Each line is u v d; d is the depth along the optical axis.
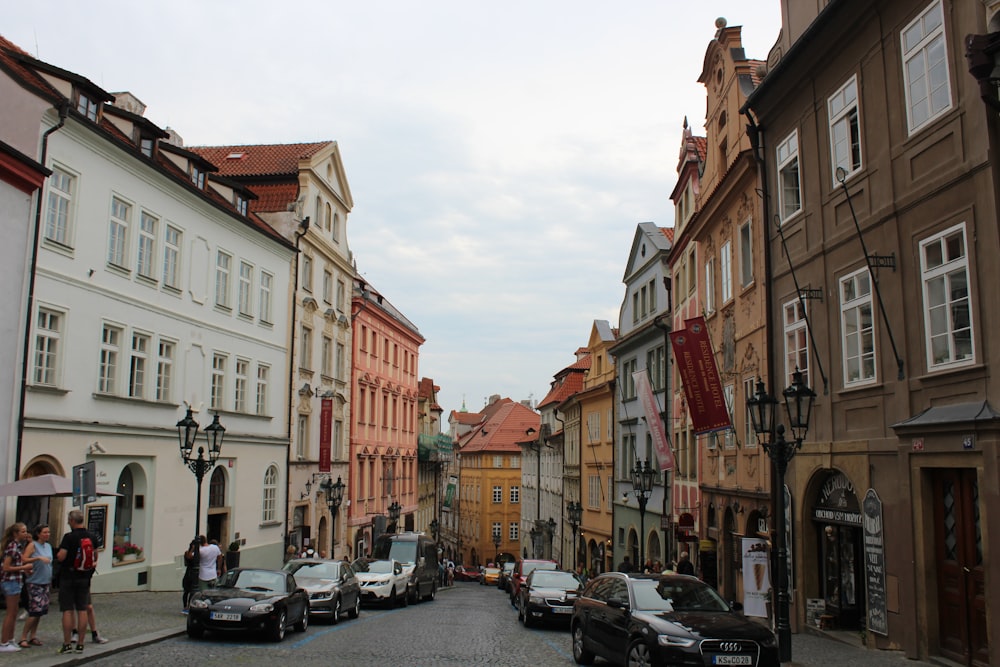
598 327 48.16
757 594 15.36
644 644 11.88
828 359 17.42
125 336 24.64
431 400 83.44
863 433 15.86
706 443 27.38
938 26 13.60
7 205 18.95
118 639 14.59
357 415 47.00
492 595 43.81
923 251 14.01
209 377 30.00
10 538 13.33
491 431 96.06
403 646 16.06
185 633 16.39
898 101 14.83
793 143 19.39
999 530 11.59
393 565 28.72
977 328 12.46
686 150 30.78
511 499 91.12
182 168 29.09
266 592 17.05
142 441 25.50
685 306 31.27
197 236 29.19
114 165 24.03
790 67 18.69
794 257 19.22
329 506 39.00
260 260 34.41
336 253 42.62
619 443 43.00
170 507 27.11
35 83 21.73
